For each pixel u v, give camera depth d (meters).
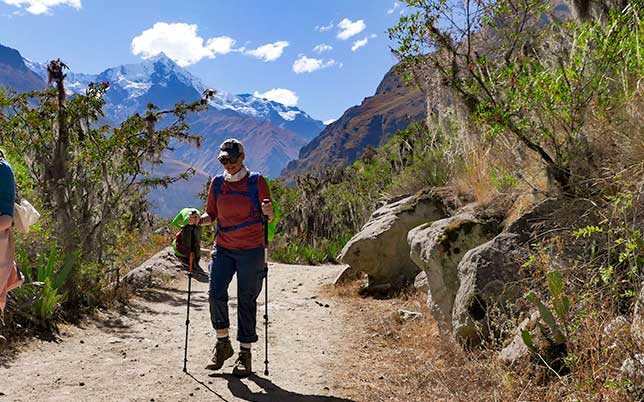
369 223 10.55
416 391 4.67
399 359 5.79
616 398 3.26
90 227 10.05
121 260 11.14
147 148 10.98
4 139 10.03
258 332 7.12
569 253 4.58
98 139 10.45
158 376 5.13
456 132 7.81
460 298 5.33
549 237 5.06
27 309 6.63
